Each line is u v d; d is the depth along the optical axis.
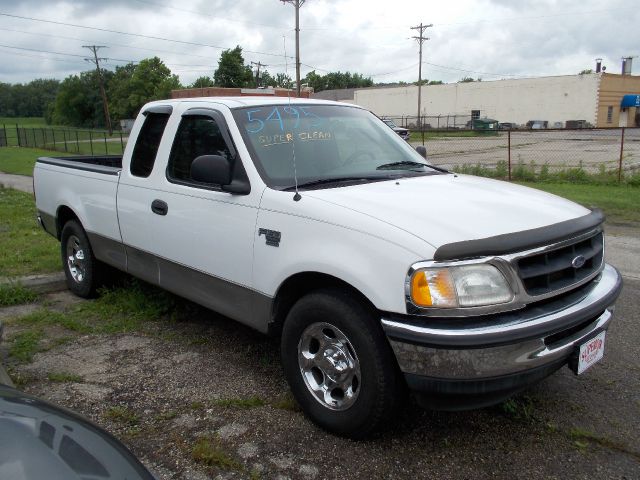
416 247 2.85
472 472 3.02
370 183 3.76
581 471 3.03
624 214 10.64
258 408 3.65
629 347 4.57
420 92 65.00
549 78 61.16
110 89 107.94
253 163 3.75
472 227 2.98
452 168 18.52
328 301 3.20
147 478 2.10
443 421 3.50
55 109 114.44
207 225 4.00
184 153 4.33
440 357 2.78
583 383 3.98
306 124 4.25
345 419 3.21
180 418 3.55
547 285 3.00
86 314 5.36
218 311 4.08
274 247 3.50
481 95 66.31
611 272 3.63
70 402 3.75
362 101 77.19
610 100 60.38
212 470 3.04
